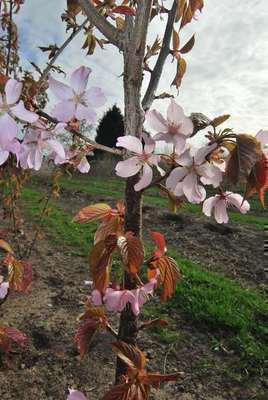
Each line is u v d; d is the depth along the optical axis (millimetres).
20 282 2146
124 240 1037
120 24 1508
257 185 893
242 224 8602
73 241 6535
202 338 3699
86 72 995
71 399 1337
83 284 4738
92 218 1234
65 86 996
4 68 2592
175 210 1297
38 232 4328
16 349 3225
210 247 6906
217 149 1010
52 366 3072
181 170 1019
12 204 3768
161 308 4203
